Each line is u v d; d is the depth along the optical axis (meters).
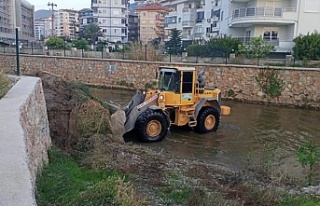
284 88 18.09
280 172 7.31
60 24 100.25
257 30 27.36
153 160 7.46
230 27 30.31
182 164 7.52
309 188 6.32
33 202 2.85
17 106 5.38
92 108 8.95
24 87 7.11
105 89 23.39
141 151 8.09
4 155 3.69
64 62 25.59
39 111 6.79
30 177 3.29
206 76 20.16
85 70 24.80
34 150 5.10
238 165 8.26
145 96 11.02
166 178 6.24
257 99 18.72
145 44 26.30
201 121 11.38
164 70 11.45
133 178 6.08
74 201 4.01
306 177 7.14
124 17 67.50
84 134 8.29
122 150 7.83
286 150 9.62
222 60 21.00
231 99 19.44
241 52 22.45
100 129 8.73
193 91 11.35
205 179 6.41
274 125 13.16
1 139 4.12
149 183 5.91
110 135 8.72
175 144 10.18
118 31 67.31
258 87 18.72
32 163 4.48
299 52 21.11
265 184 6.20
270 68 18.36
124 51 25.41
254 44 22.30
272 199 5.40
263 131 12.09
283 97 18.11
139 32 65.44
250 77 18.94
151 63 22.34
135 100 10.98
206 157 8.93
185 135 11.23
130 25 70.81
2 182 3.12
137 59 23.67
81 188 4.79
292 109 17.16
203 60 21.80
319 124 13.56
